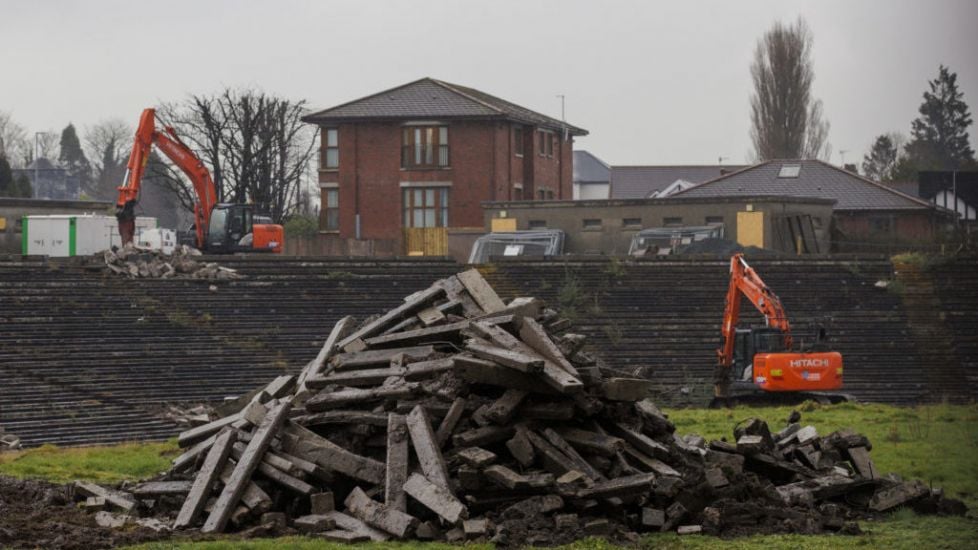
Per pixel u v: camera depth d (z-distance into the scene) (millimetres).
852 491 34906
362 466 32469
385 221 138625
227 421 37812
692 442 38344
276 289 99812
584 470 30938
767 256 105562
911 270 101500
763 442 35938
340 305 99812
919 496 34250
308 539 29750
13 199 128625
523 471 31328
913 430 55438
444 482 30438
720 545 29141
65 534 30547
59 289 92312
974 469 43500
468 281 39688
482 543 28750
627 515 31156
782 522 31703
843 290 101125
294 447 33406
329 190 140875
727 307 83250
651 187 186500
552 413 31781
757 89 175750
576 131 156750
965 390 86062
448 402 33000
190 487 34156
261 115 159500
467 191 137000
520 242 120562
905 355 92625
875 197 131125
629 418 33562
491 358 32031
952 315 95500
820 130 174125
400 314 39531
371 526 30297
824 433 57500
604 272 105250
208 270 98938
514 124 141125
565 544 28719
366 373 35750
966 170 102938
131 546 29016
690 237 116688
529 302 36281
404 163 138375
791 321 97875
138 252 100250
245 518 31547
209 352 89500
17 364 81562
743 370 84562
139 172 113500
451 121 137000
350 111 139000
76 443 69188
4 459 54594
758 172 139125
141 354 87000
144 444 64688
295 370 89188
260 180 159250
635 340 96062
